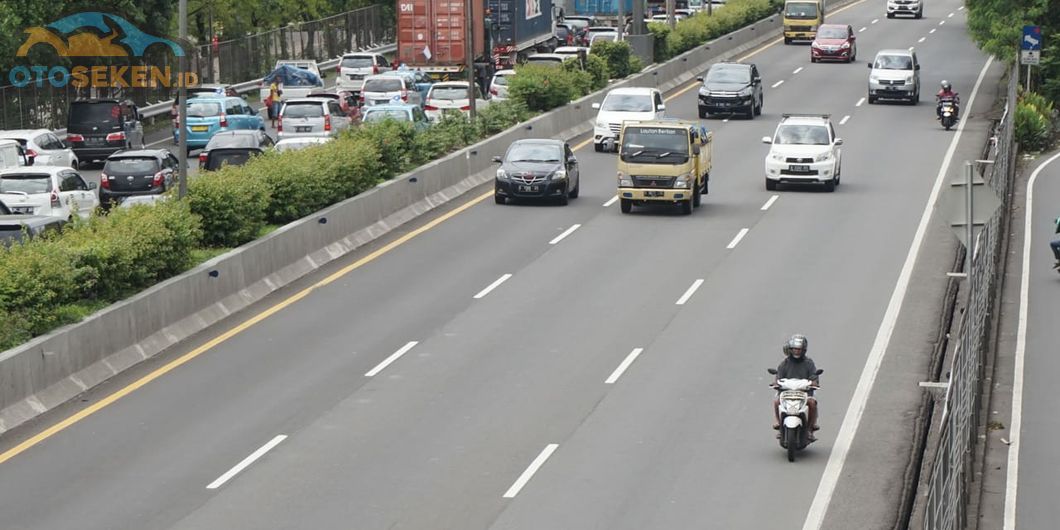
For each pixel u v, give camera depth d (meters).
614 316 54.38
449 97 112.12
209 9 149.50
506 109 96.81
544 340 51.19
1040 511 37.56
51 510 35.38
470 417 42.81
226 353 49.81
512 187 75.56
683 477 37.81
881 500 36.25
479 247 66.50
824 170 79.69
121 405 44.09
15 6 112.56
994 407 46.91
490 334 51.94
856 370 47.72
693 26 144.62
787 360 40.09
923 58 145.62
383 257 64.56
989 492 39.06
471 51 92.88
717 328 52.69
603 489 36.88
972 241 41.66
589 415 43.00
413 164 78.62
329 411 43.38
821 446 40.47
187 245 54.47
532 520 34.72
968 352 40.19
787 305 55.94
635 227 70.94
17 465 38.78
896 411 43.56
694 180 74.62
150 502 35.91
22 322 44.28
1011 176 87.00
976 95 120.75
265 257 58.50
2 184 72.81
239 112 109.56
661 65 129.00
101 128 101.00
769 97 121.62
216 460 39.06
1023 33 104.62
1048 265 67.56
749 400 44.53
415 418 42.72
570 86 104.50
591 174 87.50
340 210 65.56
